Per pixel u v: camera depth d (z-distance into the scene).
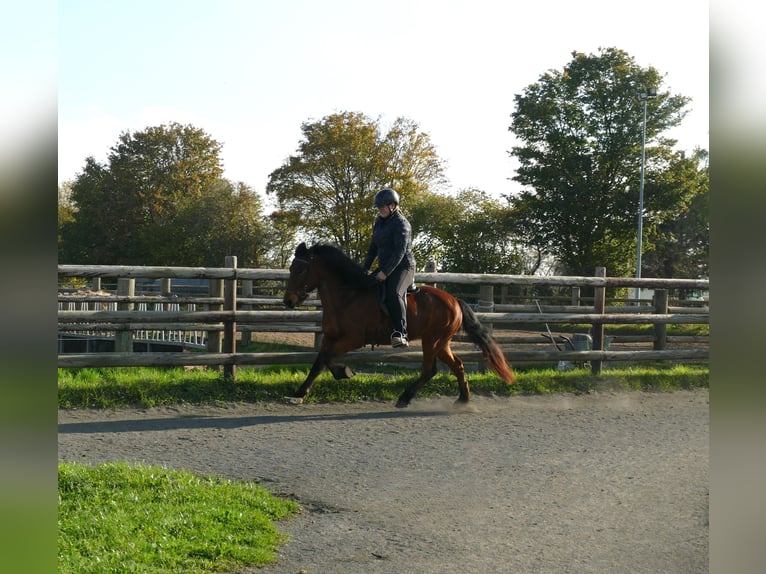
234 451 6.84
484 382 10.56
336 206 43.91
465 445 7.38
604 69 41.84
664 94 41.59
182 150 53.81
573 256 42.72
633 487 5.99
